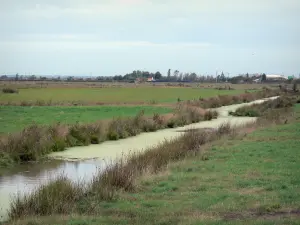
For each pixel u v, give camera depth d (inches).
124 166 655.8
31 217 449.4
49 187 522.3
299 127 1309.1
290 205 466.3
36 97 3312.0
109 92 4318.4
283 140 1029.8
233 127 1314.0
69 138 1123.9
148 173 643.5
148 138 1285.7
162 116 1656.0
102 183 568.1
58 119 1667.1
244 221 406.9
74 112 2062.0
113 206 487.8
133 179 589.3
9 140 940.6
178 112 1860.2
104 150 1046.4
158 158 757.3
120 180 574.2
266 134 1155.9
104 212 465.7
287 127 1316.4
